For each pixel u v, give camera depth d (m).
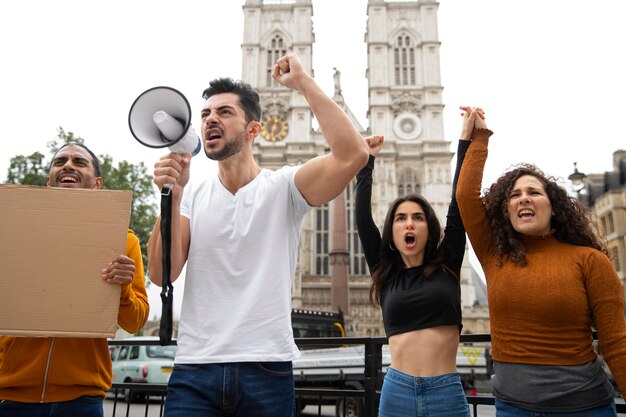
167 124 2.40
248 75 51.91
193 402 2.50
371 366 4.87
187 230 2.88
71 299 2.49
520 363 2.86
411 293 3.49
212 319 2.63
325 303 43.97
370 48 52.50
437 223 3.79
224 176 2.96
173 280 2.75
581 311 2.80
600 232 3.37
